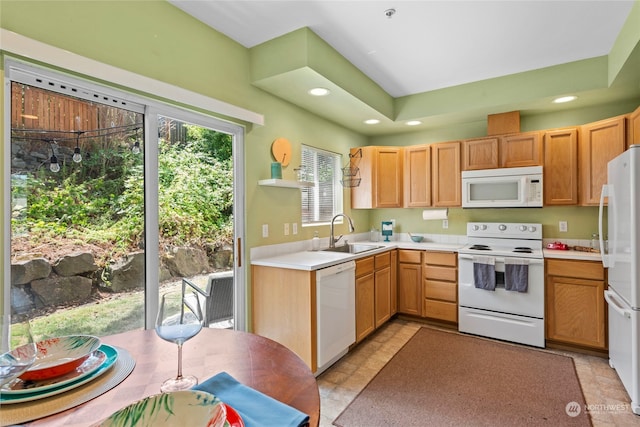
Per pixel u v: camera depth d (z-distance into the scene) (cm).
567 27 234
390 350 288
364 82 310
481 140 351
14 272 146
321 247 349
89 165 173
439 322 358
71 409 79
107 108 181
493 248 346
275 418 75
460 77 321
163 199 209
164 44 201
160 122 207
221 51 238
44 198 156
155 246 202
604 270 272
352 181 411
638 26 202
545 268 297
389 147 402
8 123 142
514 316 305
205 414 72
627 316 203
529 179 319
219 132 246
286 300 246
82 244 170
